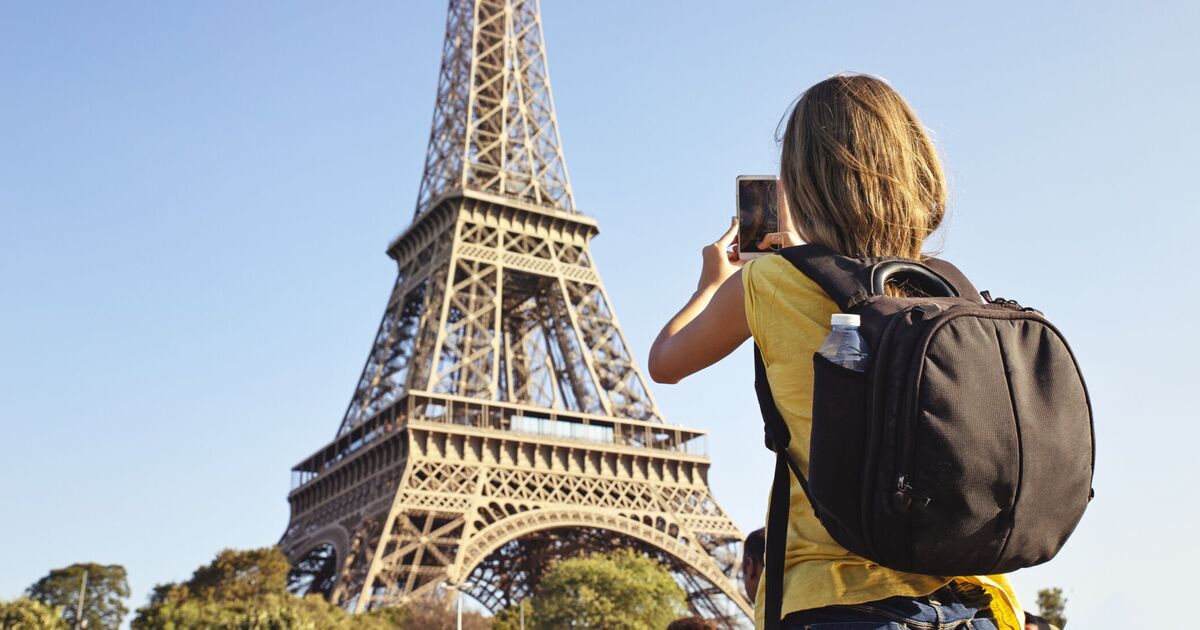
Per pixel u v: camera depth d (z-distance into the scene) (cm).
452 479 10650
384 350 12825
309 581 13912
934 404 559
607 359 12600
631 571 12069
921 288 674
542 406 12075
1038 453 581
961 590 662
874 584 633
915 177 708
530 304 13862
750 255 899
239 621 10912
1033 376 599
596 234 13612
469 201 12781
